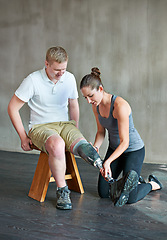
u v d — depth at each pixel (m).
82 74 4.51
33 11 4.75
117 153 2.42
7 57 5.00
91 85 2.40
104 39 4.33
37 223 2.26
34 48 4.80
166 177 3.48
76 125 3.01
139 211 2.48
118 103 2.47
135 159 2.61
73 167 2.90
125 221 2.29
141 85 4.16
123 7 4.18
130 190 2.40
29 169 3.85
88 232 2.11
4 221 2.29
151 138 4.18
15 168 3.89
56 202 2.69
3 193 2.93
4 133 5.12
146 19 4.06
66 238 2.03
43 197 2.71
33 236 2.06
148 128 4.18
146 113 4.17
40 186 2.74
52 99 2.75
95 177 3.47
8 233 2.10
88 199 2.76
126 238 2.03
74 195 2.86
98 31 4.36
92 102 2.47
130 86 4.23
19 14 4.85
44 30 4.71
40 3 4.69
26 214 2.43
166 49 4.00
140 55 4.14
